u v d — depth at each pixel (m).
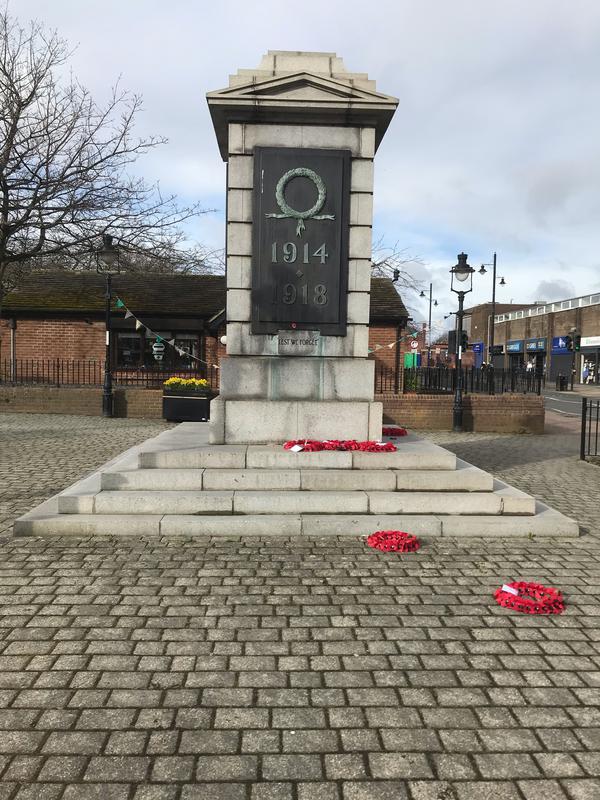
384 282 22.75
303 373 7.45
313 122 7.26
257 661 3.51
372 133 7.30
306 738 2.82
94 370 21.16
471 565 5.20
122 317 20.95
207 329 21.22
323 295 7.39
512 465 10.88
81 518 5.93
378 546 5.56
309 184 7.29
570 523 6.11
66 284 22.94
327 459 6.81
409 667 3.48
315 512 6.25
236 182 7.29
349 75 7.43
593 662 3.57
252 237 7.33
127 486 6.46
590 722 2.98
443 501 6.35
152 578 4.75
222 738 2.81
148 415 17.45
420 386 20.11
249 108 7.11
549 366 49.59
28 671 3.36
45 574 4.81
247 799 2.43
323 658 3.56
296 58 7.46
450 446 13.60
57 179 19.33
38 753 2.69
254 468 6.78
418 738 2.84
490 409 16.47
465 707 3.10
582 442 11.55
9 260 20.22
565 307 48.97
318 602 4.35
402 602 4.39
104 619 4.02
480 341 66.94
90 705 3.05
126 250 20.70
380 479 6.57
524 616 4.18
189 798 2.43
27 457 10.38
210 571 4.92
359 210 7.38
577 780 2.57
